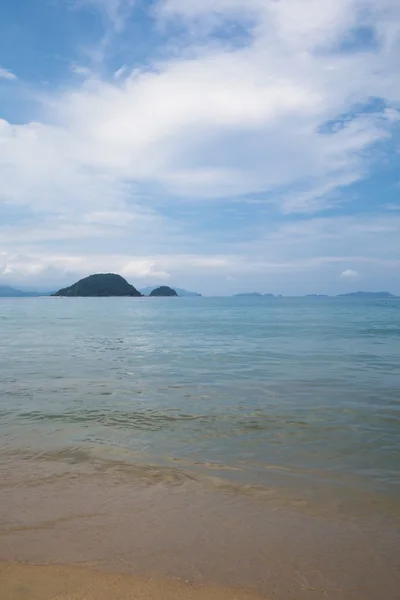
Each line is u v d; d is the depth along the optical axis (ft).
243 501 17.85
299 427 28.27
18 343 87.51
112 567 13.17
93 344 86.02
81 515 16.55
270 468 21.44
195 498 18.10
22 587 12.10
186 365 57.16
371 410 32.50
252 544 14.60
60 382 44.70
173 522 16.06
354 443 25.12
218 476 20.43
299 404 34.65
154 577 12.69
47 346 82.02
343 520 16.33
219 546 14.46
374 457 22.91
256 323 156.56
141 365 57.26
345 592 12.10
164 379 46.52
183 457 22.98
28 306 401.29
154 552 14.03
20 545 14.39
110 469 21.27
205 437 26.35
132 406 34.09
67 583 12.32
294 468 21.47
